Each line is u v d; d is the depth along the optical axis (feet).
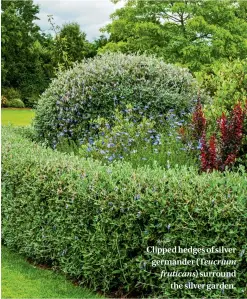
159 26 66.39
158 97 24.82
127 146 20.80
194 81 26.84
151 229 12.98
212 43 62.95
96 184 14.08
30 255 17.11
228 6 67.31
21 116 73.97
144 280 13.53
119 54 27.71
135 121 23.71
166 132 22.82
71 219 14.76
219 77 21.42
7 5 109.09
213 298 12.36
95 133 24.36
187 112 25.45
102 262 13.87
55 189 15.39
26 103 102.37
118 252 13.56
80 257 14.80
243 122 17.12
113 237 13.71
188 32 64.80
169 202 12.67
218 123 18.42
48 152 19.03
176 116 24.70
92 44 103.14
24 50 105.81
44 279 15.25
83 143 24.04
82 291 14.37
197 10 64.39
